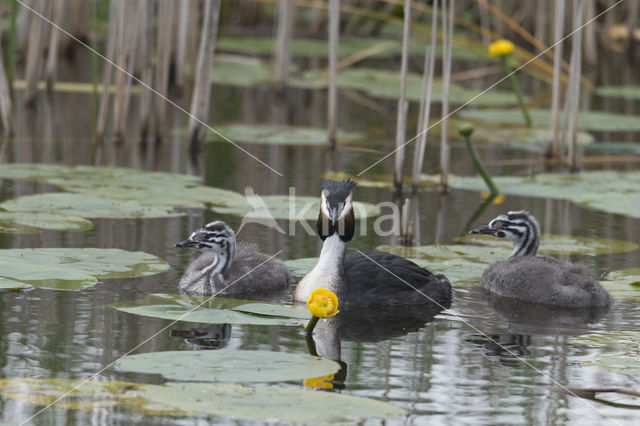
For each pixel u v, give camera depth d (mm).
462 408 8414
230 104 27484
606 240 14992
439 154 22984
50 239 13828
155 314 10586
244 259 12711
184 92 28031
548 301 12117
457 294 12695
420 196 18531
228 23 40219
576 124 21078
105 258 12789
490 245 14906
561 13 21531
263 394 8211
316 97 29516
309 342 10180
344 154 21641
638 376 9344
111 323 10422
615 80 34594
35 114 24375
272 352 9516
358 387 8820
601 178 19906
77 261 12594
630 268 13516
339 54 35531
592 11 34312
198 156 20906
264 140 21719
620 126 25688
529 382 9133
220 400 8023
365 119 26047
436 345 10266
